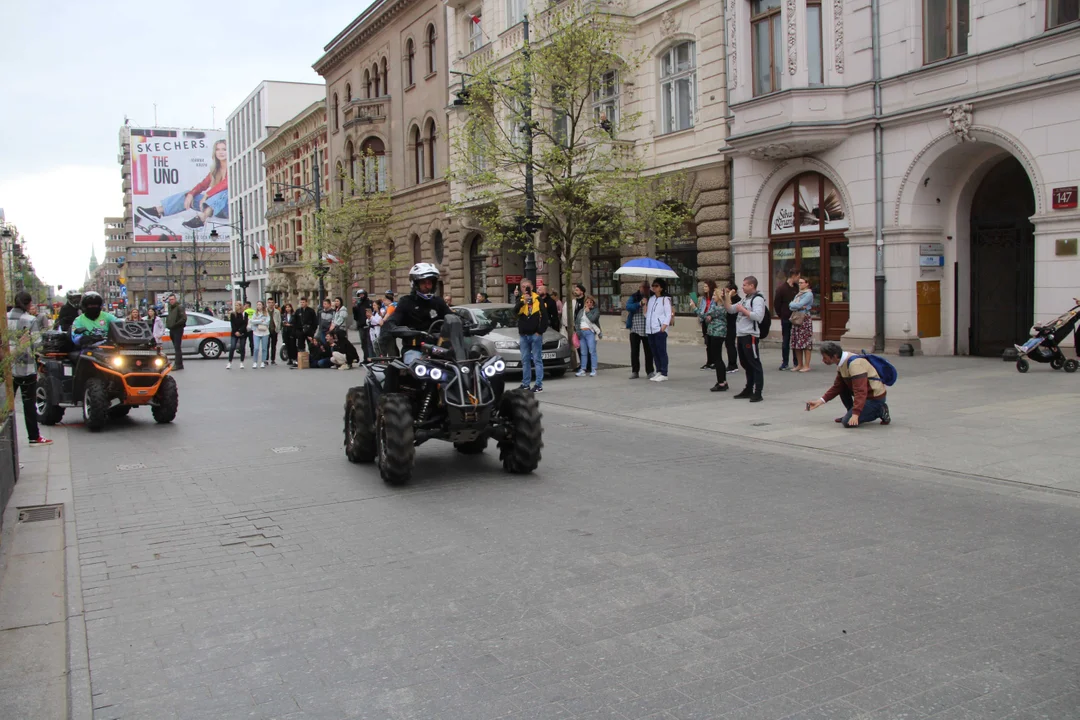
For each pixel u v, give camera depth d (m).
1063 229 15.23
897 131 18.02
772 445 9.73
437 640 4.44
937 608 4.68
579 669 4.05
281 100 71.44
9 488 7.43
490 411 8.16
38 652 4.46
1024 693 3.71
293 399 15.50
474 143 20.27
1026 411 10.73
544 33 22.03
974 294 18.58
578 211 18.50
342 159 48.12
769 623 4.54
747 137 19.80
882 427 10.26
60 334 12.67
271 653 4.34
